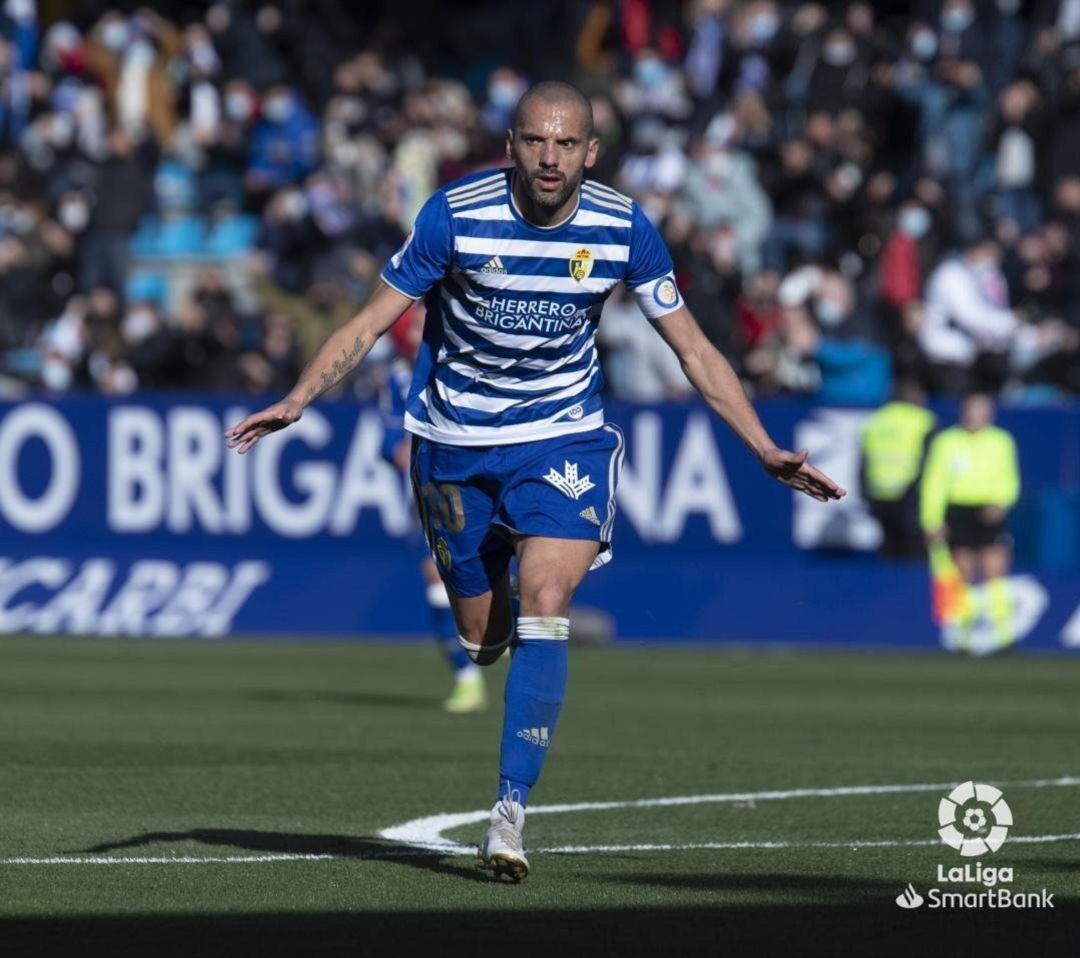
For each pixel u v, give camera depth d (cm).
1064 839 2536
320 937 1867
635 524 6184
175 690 4688
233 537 6353
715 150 7331
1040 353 6569
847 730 3991
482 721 4081
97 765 3306
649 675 5206
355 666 5366
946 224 7050
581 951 1812
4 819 2673
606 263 2261
